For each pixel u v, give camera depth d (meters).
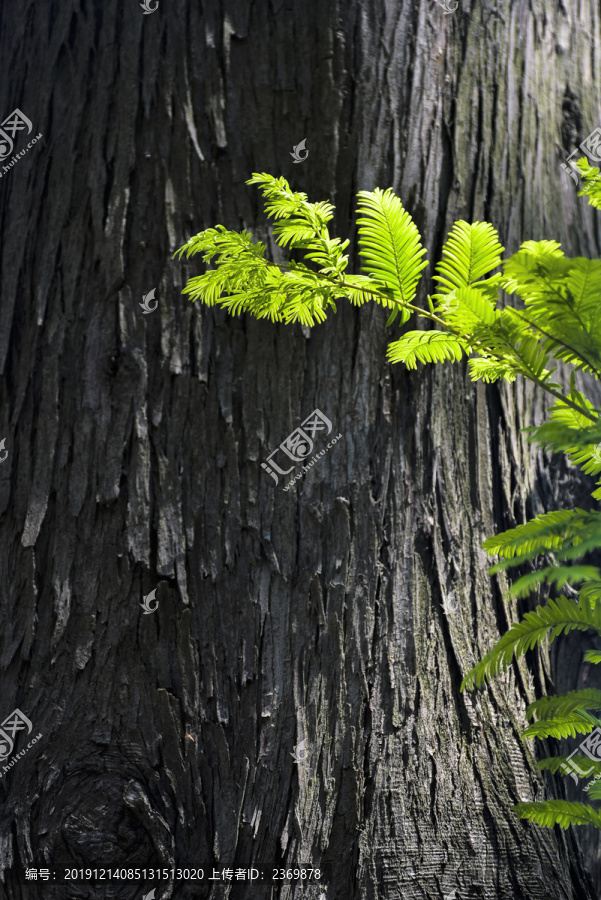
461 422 2.77
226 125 2.77
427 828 2.29
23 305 2.77
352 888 2.19
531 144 3.20
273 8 2.89
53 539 2.51
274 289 1.99
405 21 2.96
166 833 2.23
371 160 2.78
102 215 2.73
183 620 2.40
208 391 2.57
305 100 2.80
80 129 2.87
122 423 2.56
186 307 2.62
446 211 2.85
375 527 2.52
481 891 2.26
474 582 2.63
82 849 2.22
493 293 1.73
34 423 2.63
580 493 3.10
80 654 2.39
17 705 2.38
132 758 2.30
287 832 2.23
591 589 1.78
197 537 2.46
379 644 2.43
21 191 2.93
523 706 2.59
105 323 2.64
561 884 2.38
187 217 2.69
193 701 2.34
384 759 2.32
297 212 2.00
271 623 2.41
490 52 3.14
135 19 2.94
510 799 2.40
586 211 3.44
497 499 2.80
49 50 3.04
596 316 1.57
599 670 3.11
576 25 3.59
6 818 2.27
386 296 1.93
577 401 1.84
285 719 2.33
